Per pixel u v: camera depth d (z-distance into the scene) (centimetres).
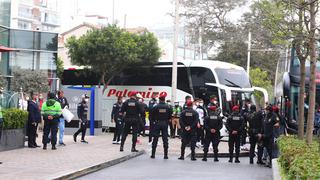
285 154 1461
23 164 1862
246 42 7456
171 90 4059
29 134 2478
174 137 3691
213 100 2477
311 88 1983
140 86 4319
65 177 1627
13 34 4403
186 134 2395
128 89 4372
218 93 3762
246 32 7406
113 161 2111
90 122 3562
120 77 4444
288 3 1880
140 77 4334
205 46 7694
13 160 1969
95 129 3591
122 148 2473
